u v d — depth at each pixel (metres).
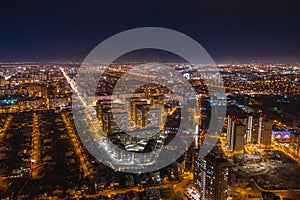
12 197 88.56
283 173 102.12
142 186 93.06
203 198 83.50
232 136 120.12
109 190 91.81
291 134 121.31
